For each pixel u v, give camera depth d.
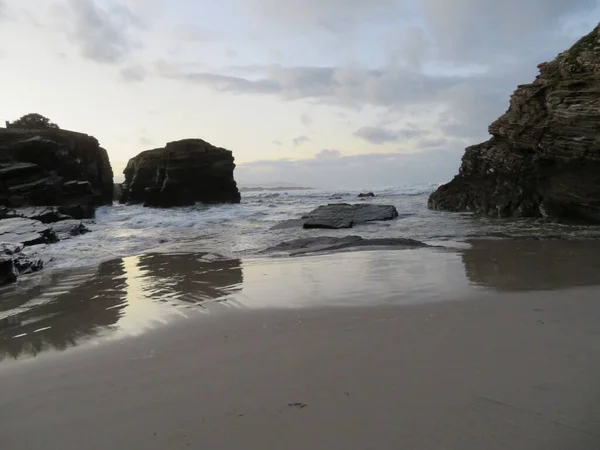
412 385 3.50
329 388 3.52
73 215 26.69
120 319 6.21
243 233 17.97
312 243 13.25
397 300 6.29
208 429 3.03
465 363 3.89
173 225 22.55
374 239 13.16
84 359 4.61
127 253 13.71
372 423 2.97
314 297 6.73
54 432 3.15
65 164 31.94
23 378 4.20
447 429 2.85
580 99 16.59
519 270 8.28
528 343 4.33
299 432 2.91
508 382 3.47
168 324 5.73
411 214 22.66
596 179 15.54
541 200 17.61
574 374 3.57
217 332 5.25
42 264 11.73
